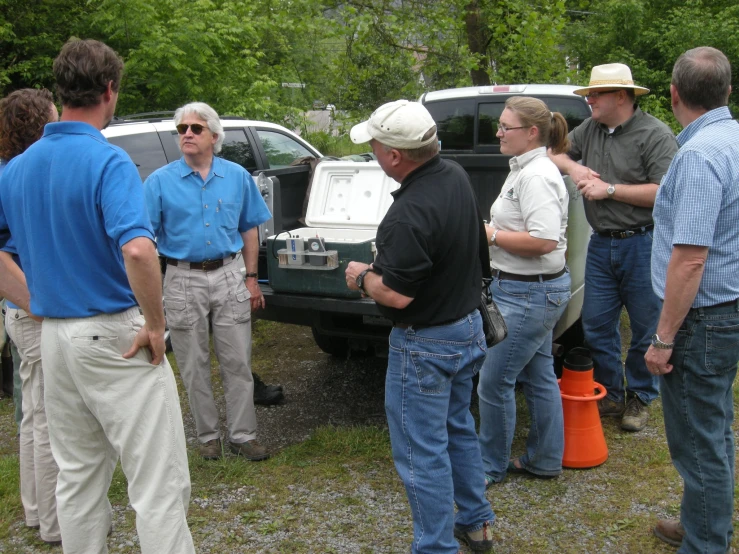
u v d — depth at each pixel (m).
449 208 2.38
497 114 5.56
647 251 3.76
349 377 4.90
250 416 3.71
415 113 2.37
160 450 2.35
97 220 2.19
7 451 3.95
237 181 3.59
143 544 2.35
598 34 17.16
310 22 9.23
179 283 3.53
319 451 3.77
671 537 2.88
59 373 2.33
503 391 3.22
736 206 2.37
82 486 2.46
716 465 2.57
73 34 11.62
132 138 5.19
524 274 3.07
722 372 2.49
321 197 4.29
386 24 8.98
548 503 3.22
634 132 3.71
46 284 2.26
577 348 3.79
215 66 10.77
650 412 4.15
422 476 2.53
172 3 10.57
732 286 2.43
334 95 10.27
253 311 4.00
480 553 2.85
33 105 2.85
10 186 2.32
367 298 3.55
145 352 2.33
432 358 2.47
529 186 2.96
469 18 9.82
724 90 2.44
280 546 2.94
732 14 16.19
